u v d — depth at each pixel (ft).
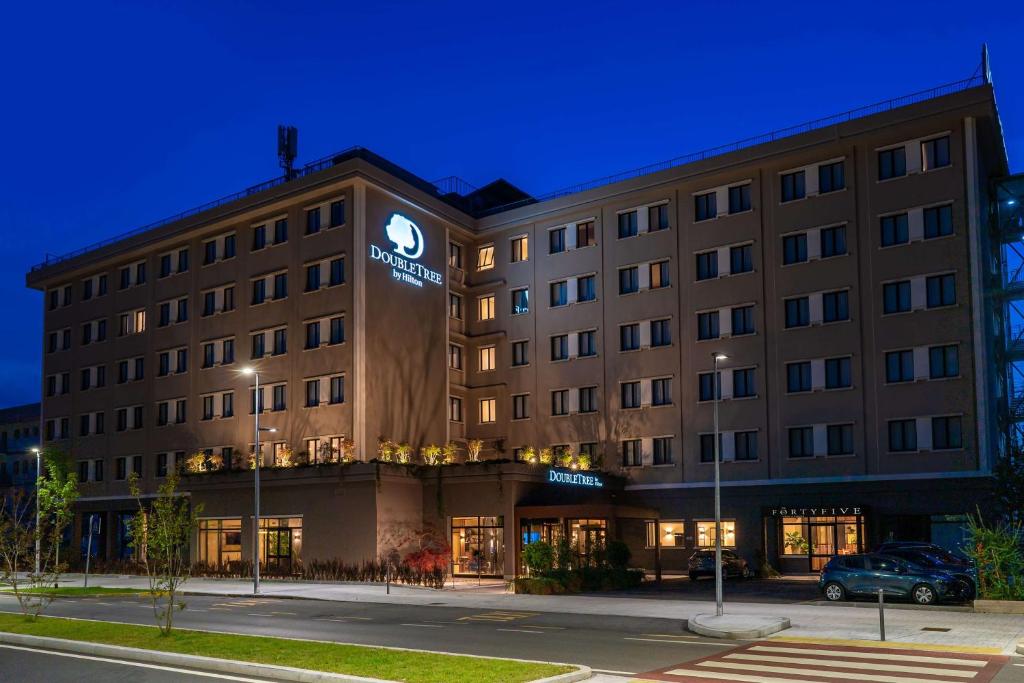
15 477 293.43
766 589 121.39
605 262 176.96
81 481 213.25
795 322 155.94
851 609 91.86
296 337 173.68
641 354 170.50
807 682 50.78
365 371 164.14
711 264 165.58
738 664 57.47
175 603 108.78
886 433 145.18
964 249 141.59
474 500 148.56
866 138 150.61
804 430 153.07
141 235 205.16
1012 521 118.01
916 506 140.46
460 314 192.24
